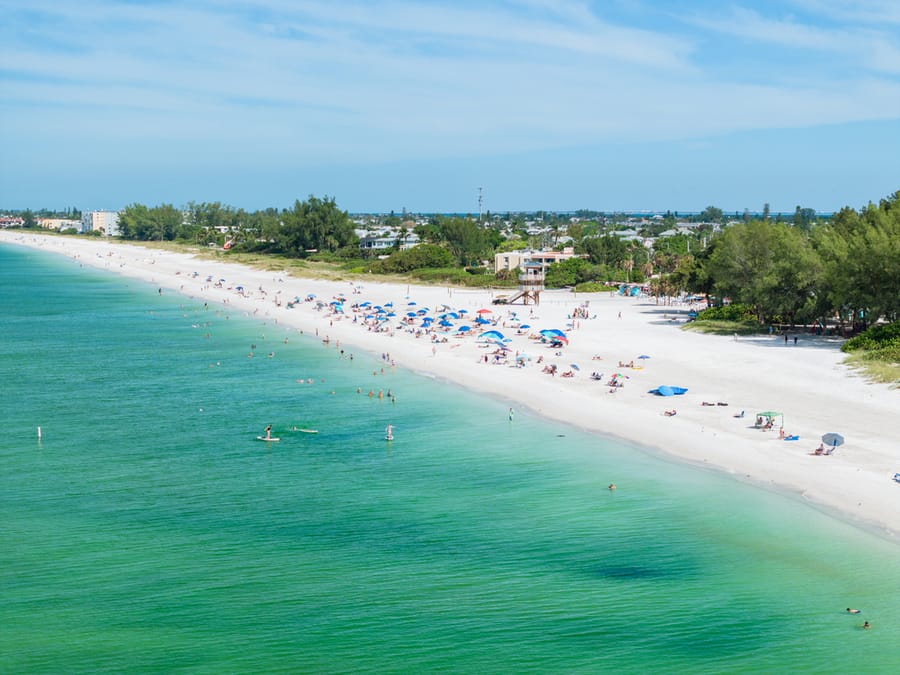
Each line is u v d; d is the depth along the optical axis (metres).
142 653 38.47
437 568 47.06
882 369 91.38
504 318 144.88
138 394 92.44
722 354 105.75
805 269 118.38
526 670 37.25
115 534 51.91
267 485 61.16
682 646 39.00
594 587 44.62
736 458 64.06
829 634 39.75
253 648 38.91
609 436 71.88
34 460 67.44
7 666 37.34
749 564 46.78
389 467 65.12
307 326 146.62
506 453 68.19
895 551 47.62
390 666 37.56
